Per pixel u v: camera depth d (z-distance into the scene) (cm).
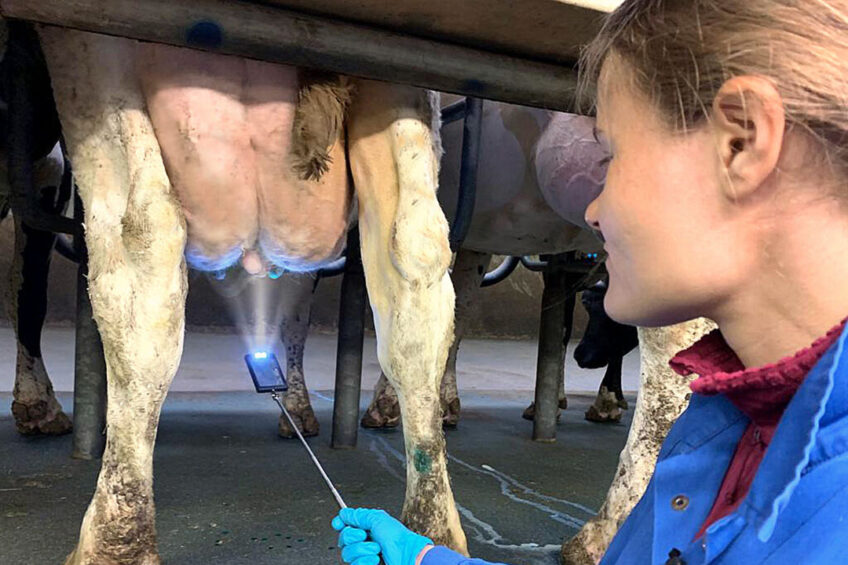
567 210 285
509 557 202
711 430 66
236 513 226
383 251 180
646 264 58
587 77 65
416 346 174
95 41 163
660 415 193
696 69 51
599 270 355
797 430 47
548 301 362
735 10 50
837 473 47
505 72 167
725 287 55
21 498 233
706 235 54
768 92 48
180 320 166
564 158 272
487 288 1030
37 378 324
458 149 327
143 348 160
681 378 191
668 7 55
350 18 150
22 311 319
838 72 47
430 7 144
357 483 267
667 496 64
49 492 240
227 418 378
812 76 47
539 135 306
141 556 160
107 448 163
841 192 50
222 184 175
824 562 45
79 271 277
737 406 60
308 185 183
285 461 295
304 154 171
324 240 196
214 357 641
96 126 166
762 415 57
